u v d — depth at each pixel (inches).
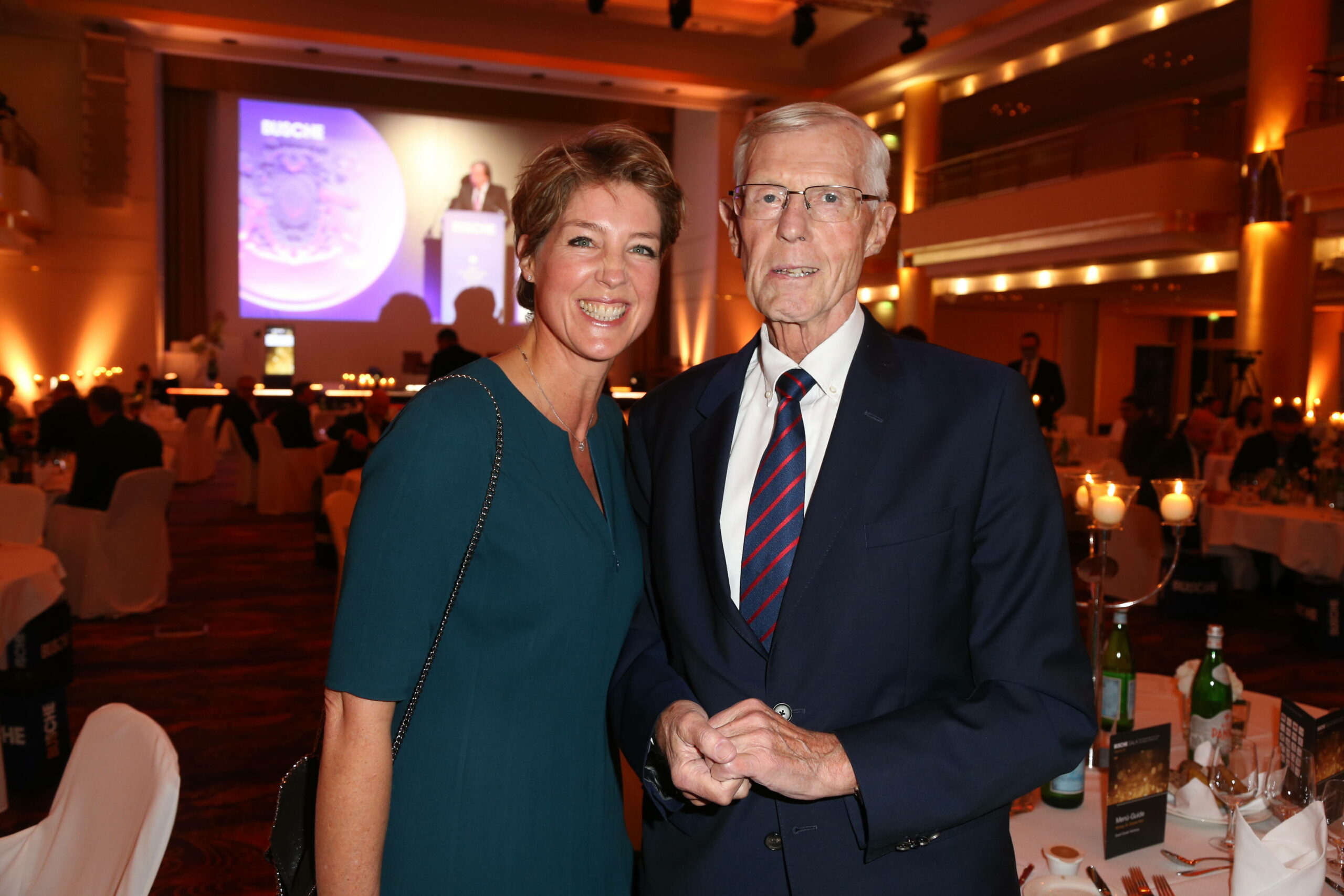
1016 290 532.1
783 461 49.2
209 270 653.9
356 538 43.6
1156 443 271.0
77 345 554.6
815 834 45.1
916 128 541.6
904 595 45.9
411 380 615.5
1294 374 374.6
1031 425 47.6
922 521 46.0
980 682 45.4
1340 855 53.1
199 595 250.5
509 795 46.4
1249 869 47.9
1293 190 354.0
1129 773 58.5
